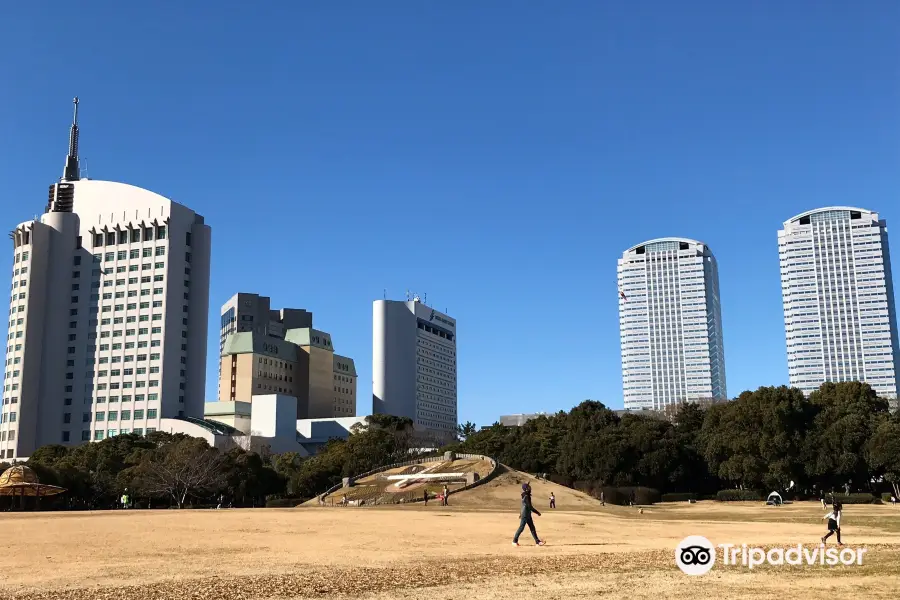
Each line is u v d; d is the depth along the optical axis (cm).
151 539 4259
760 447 12369
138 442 16500
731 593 2339
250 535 4591
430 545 3994
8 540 4091
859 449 11938
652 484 13325
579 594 2339
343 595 2341
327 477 15875
